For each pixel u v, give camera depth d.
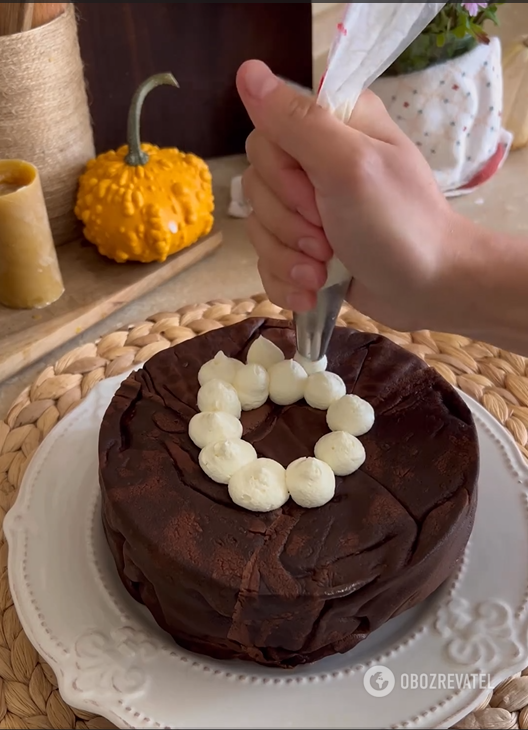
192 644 0.35
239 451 0.36
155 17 0.65
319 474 0.35
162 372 0.43
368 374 0.42
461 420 0.40
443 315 0.36
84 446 0.45
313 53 0.67
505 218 0.64
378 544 0.34
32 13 0.54
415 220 0.31
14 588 0.37
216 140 0.75
